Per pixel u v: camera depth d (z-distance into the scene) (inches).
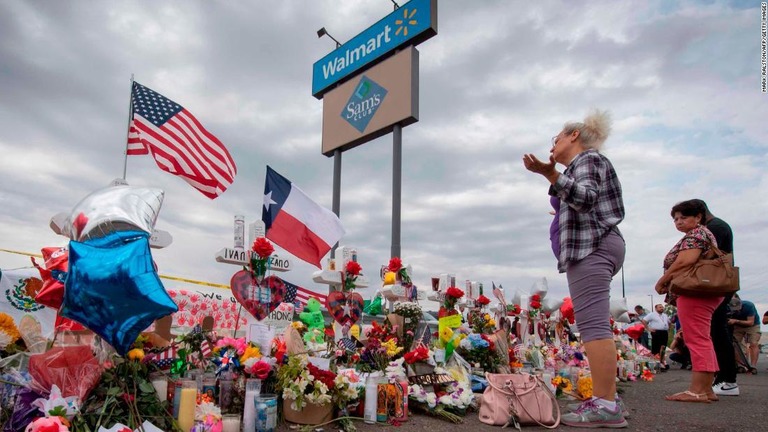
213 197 224.1
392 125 460.1
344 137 510.9
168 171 209.5
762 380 292.7
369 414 158.1
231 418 125.7
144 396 117.0
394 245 424.5
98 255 100.1
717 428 146.3
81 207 111.0
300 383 144.3
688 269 189.2
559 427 152.9
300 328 190.9
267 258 187.3
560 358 272.1
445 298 264.5
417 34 455.8
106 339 100.7
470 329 263.4
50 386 106.3
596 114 170.9
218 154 225.6
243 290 179.6
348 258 239.1
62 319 120.0
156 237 179.5
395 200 433.7
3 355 124.2
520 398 156.5
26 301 170.6
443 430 150.4
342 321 223.5
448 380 182.2
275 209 217.8
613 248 154.1
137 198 114.8
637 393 232.7
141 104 210.1
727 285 183.5
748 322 359.6
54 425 91.7
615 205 156.4
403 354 202.8
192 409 119.1
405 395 163.6
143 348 132.4
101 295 97.7
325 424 148.3
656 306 470.3
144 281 100.8
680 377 333.7
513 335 318.7
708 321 193.8
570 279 158.7
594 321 152.5
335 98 534.0
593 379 153.2
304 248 222.7
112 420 109.6
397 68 467.2
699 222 197.8
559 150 171.9
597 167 157.4
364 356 185.2
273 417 133.3
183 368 142.9
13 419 103.1
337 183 522.0
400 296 245.4
